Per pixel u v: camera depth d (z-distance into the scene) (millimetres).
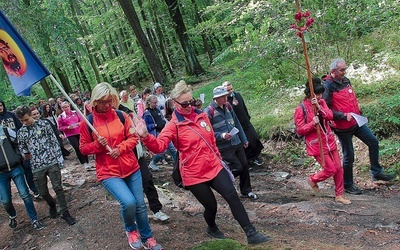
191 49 18562
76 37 14672
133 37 21641
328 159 5359
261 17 10273
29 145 5508
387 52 9117
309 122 5324
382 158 6496
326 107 5340
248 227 3830
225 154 5875
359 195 5812
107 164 3828
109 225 5234
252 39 10625
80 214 5945
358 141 7125
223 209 5793
